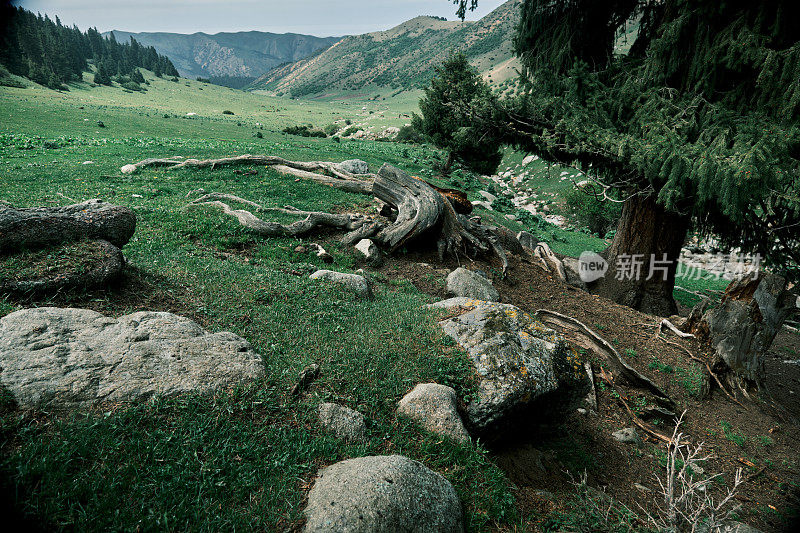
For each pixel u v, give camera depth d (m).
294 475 4.09
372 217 14.88
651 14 12.86
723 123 9.52
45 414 3.84
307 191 17.70
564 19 13.09
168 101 121.00
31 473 3.35
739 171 7.97
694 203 10.56
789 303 9.98
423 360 6.20
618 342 10.77
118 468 3.66
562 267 15.32
